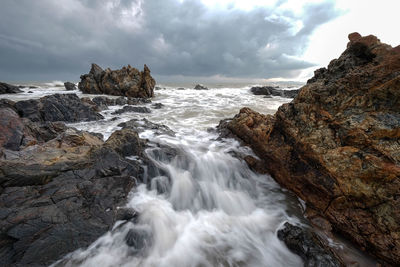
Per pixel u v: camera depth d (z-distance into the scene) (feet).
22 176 14.21
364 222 14.25
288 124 21.39
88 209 14.44
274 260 13.65
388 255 12.97
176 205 18.16
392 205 13.14
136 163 20.07
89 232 13.38
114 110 60.13
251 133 25.73
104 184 16.34
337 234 15.79
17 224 12.21
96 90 103.45
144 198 17.76
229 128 30.68
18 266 11.28
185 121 46.75
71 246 12.62
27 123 24.08
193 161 23.12
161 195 18.67
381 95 15.30
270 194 20.63
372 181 14.21
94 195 15.34
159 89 155.63
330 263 12.04
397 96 14.53
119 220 14.87
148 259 13.14
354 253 14.16
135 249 13.48
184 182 20.11
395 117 14.51
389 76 15.10
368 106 15.97
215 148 27.48
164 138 29.55
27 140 20.36
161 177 19.77
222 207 18.85
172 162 22.48
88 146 20.15
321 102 18.95
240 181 22.31
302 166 19.27
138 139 22.81
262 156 24.02
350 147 15.90
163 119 48.52
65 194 14.55
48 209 13.38
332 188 16.22
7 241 11.85
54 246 12.28
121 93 99.25
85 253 12.73
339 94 17.83
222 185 21.59
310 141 18.51
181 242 14.62
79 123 41.68
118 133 22.16
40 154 17.07
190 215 17.43
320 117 18.58
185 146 27.43
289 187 20.65
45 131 25.55
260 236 15.61
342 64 19.19
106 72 103.55
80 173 16.39
